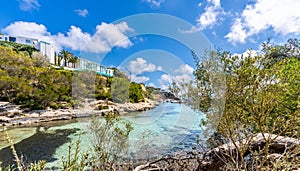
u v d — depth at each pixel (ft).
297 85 6.77
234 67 5.97
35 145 20.94
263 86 5.11
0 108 40.88
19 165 3.40
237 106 5.94
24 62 52.85
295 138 5.88
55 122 36.91
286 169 4.57
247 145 5.33
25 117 38.65
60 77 45.96
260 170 4.94
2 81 43.55
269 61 5.55
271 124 6.55
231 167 5.48
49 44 116.06
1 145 21.95
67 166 3.67
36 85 47.55
